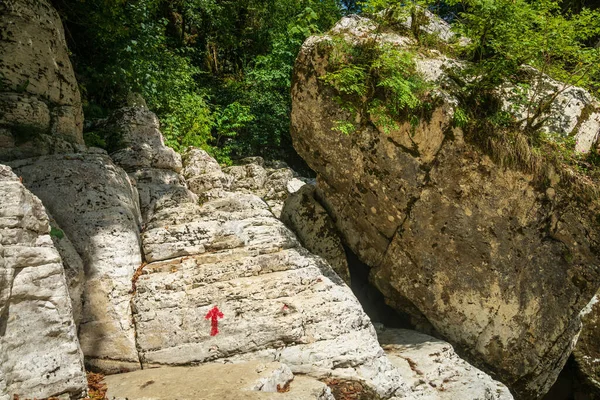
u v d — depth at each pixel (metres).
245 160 12.30
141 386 3.50
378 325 5.82
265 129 14.50
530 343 5.35
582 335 6.54
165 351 4.11
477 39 5.20
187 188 6.76
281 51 14.54
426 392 4.39
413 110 5.09
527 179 4.89
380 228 5.87
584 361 6.55
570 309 5.16
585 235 4.90
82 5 6.98
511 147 4.85
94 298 4.21
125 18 8.07
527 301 5.24
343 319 4.39
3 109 4.71
